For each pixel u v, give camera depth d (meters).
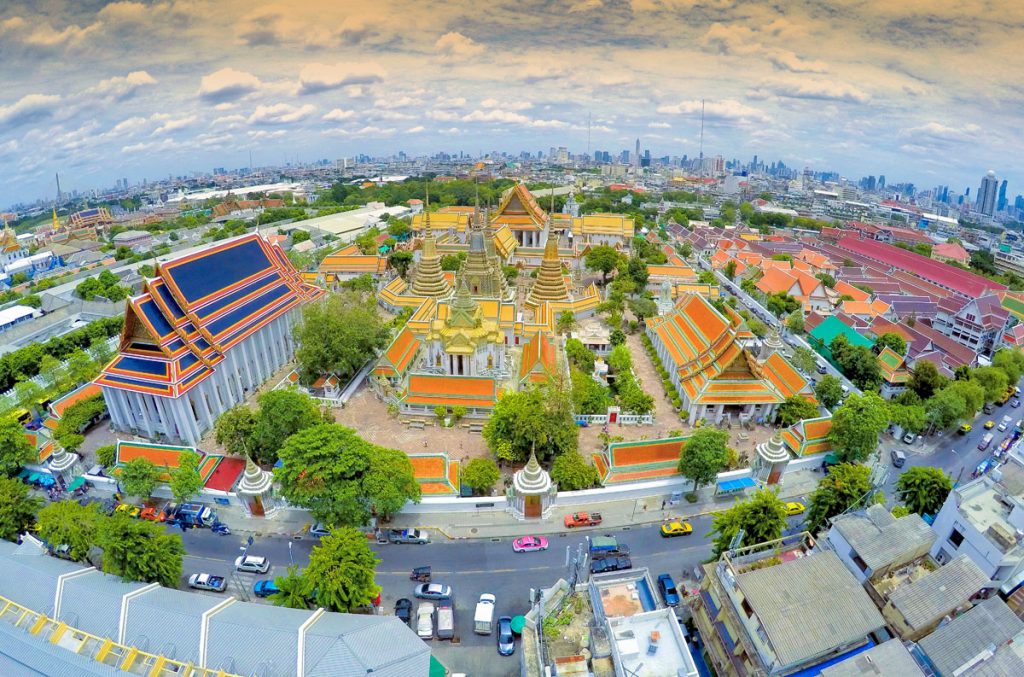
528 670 50.25
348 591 55.00
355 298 122.31
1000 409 108.69
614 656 45.66
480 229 129.75
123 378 86.56
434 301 131.12
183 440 89.69
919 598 50.44
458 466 78.81
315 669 46.34
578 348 110.75
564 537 71.19
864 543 55.16
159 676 48.06
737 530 60.12
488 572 65.69
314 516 68.38
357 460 66.50
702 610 55.66
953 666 45.88
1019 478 67.19
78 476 81.75
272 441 78.19
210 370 90.75
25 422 98.75
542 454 78.94
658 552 69.25
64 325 136.88
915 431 98.25
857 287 163.00
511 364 111.44
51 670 49.25
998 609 49.88
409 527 71.56
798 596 48.53
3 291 183.38
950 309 144.38
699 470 73.25
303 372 104.75
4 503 68.38
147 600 53.75
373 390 105.19
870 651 45.19
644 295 150.50
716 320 101.31
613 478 77.38
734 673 50.03
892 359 109.56
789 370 101.62
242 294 105.56
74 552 62.81
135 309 84.12
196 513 72.75
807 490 80.88
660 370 112.25
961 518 61.56
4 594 56.41
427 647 48.84
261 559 65.62
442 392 93.69
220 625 50.06
